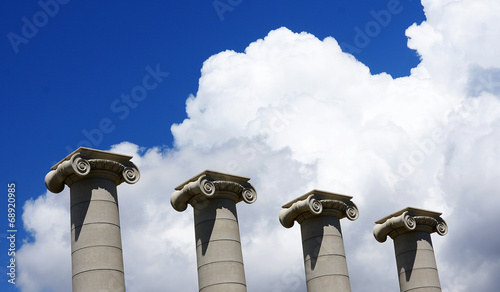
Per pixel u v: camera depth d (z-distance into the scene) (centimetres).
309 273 3288
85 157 2703
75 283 2622
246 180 3133
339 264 3266
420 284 3562
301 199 3341
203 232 2995
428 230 3703
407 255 3634
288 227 3397
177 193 3047
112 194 2747
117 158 2788
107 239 2666
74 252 2662
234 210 3070
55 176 2717
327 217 3338
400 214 3653
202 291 2944
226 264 2942
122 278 2670
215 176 3047
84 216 2675
